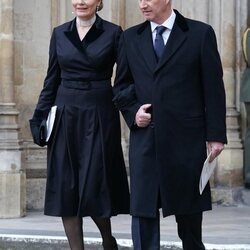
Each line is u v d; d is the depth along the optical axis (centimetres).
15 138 2047
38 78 2170
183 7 2234
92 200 1338
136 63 1250
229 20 2203
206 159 1224
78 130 1353
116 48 1358
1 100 2070
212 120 1239
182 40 1239
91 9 1353
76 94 1355
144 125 1237
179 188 1232
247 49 2177
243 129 2228
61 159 1350
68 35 1361
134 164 1245
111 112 1369
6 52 2070
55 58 1379
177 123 1230
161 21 1249
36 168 2152
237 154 2194
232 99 2216
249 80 2175
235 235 1720
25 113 2159
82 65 1351
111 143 1362
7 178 2017
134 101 1250
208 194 1256
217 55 1255
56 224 1919
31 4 2166
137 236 1238
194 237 1279
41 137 1360
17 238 1702
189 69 1237
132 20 2253
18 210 2027
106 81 1370
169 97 1229
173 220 1972
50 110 1380
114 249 1419
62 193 1346
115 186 1373
